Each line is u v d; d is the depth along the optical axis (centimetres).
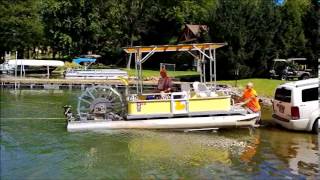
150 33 6756
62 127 1909
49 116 2291
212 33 3988
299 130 1716
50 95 3603
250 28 3912
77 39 6831
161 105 1802
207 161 1316
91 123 1797
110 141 1594
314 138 1614
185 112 1797
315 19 4534
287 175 1166
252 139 1620
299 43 4478
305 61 4538
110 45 6875
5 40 5822
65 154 1414
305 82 1708
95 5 6794
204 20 4475
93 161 1324
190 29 6025
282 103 1755
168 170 1223
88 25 6750
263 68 3984
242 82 3675
